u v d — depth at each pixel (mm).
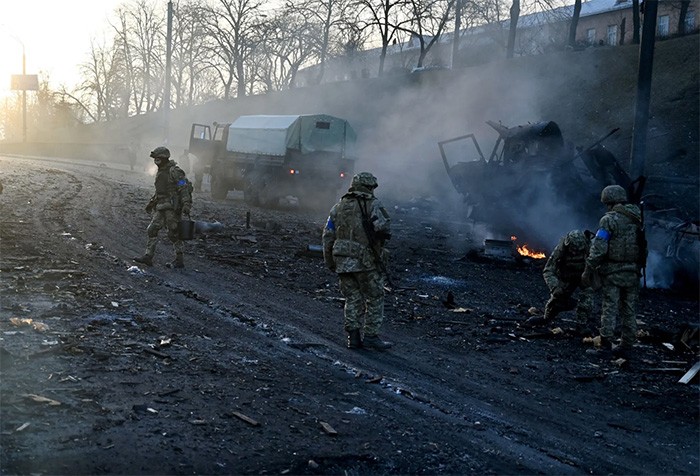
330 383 6039
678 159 27094
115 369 5699
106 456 4066
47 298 8094
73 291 8609
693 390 6859
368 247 7340
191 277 10664
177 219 11164
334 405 5461
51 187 23453
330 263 7582
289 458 4336
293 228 18375
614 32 58250
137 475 3896
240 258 12961
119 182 28781
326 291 10688
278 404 5316
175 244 11305
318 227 19016
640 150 18297
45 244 12094
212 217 19281
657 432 5629
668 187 24547
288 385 5844
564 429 5523
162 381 5535
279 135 23828
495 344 8242
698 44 33438
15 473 3744
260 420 4930
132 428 4504
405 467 4414
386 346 7508
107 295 8609
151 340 6750
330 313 9164
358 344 7430
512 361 7535
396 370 6750
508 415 5738
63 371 5492
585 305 8984
